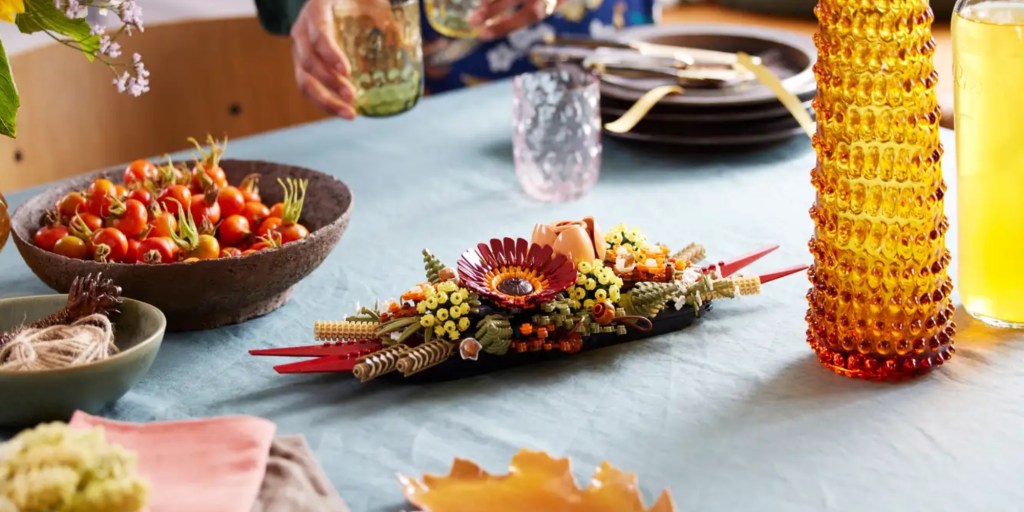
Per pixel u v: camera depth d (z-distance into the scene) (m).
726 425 1.34
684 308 1.46
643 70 1.91
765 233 1.66
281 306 1.54
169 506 1.21
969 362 1.40
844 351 1.38
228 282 1.44
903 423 1.33
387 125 2.02
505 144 1.94
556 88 1.78
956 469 1.28
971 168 1.42
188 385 1.41
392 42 1.80
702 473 1.29
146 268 1.42
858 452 1.30
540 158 1.75
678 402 1.37
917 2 1.30
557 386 1.40
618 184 1.81
